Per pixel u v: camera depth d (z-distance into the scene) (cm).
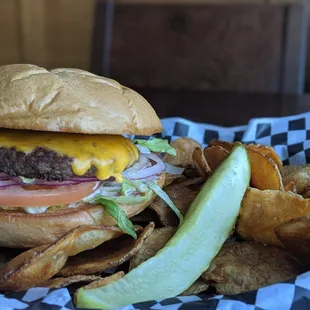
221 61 86
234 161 33
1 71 31
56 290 26
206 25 86
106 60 88
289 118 47
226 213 32
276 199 32
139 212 33
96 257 31
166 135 49
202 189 32
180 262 29
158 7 87
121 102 31
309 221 28
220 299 27
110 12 88
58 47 114
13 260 27
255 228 32
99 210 30
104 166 29
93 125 29
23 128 28
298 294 26
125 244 32
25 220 29
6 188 29
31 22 113
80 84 30
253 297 26
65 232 29
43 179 29
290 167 40
